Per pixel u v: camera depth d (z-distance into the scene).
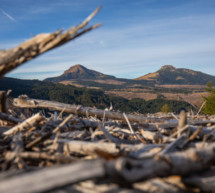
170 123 5.21
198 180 1.67
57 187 1.33
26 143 3.01
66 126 4.28
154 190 1.60
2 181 1.39
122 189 1.61
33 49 2.06
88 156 2.47
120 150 2.45
